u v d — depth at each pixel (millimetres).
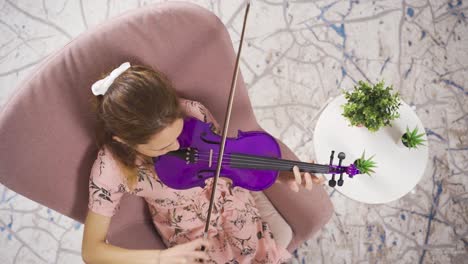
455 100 1753
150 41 958
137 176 968
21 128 873
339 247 1645
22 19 1707
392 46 1771
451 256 1663
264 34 1752
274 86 1738
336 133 1276
